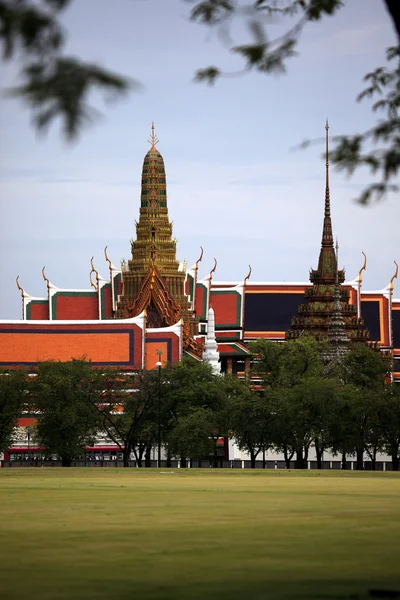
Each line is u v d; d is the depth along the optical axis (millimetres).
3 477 131750
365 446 188750
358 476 139375
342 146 26859
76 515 62375
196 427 185750
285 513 64250
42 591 33312
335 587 34250
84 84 20906
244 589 33844
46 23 20828
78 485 103938
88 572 37594
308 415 184625
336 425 186750
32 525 55562
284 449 189750
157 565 39406
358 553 43000
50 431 195875
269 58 25125
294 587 34250
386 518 60438
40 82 20812
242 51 24891
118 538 48750
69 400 196250
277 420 186125
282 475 143375
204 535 50312
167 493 87750
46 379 198000
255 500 77812
